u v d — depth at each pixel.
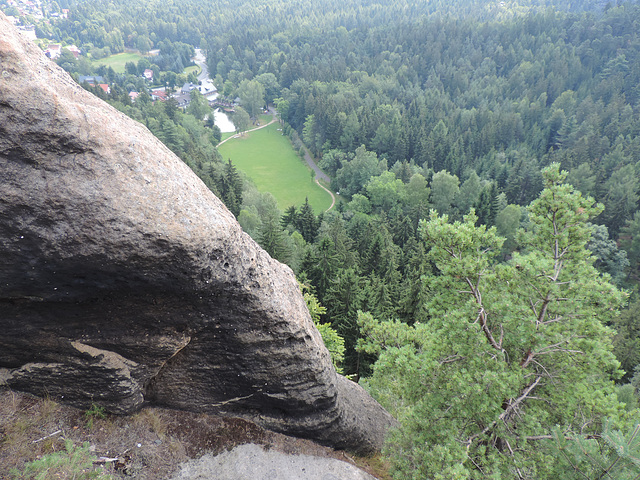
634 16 154.62
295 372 10.24
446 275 12.81
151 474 9.05
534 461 10.62
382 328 15.21
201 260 7.62
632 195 69.81
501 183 83.81
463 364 11.86
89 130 6.67
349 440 12.38
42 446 8.34
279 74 159.00
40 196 6.46
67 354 8.48
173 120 103.94
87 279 7.42
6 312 7.68
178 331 8.84
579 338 11.86
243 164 105.94
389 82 138.50
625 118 109.62
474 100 132.50
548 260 12.79
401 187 78.00
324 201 90.38
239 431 10.76
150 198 7.07
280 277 10.07
